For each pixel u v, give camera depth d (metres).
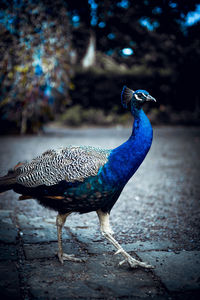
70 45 8.79
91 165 2.56
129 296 2.21
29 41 7.55
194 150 9.70
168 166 7.38
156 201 4.76
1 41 7.31
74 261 2.78
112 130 16.22
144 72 18.89
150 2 18.75
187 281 2.40
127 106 2.84
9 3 7.23
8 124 13.91
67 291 2.27
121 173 2.59
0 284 2.34
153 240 3.25
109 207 2.72
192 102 19.72
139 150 2.63
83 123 18.94
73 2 16.69
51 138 12.52
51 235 3.37
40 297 2.19
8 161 7.52
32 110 9.70
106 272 2.58
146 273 2.56
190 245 3.11
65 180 2.55
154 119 18.64
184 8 18.22
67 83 9.20
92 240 3.27
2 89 8.72
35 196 2.72
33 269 2.62
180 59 19.50
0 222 3.70
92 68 18.83
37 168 2.70
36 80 8.41
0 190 2.78
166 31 19.94
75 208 2.67
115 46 23.02
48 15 7.80
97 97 18.97
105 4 19.00
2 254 2.87
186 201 4.73
